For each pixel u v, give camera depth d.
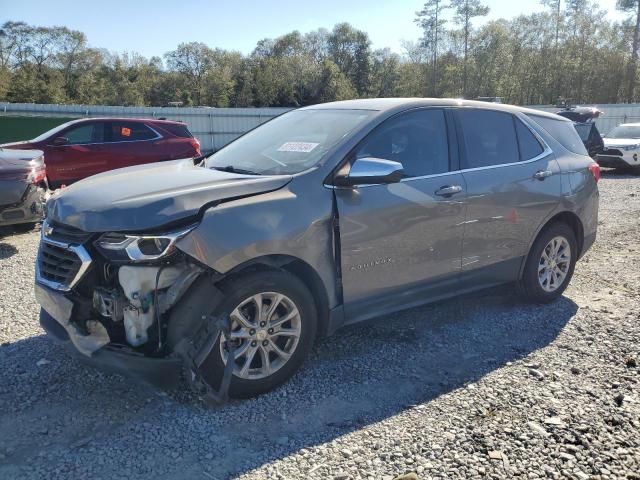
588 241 5.59
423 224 4.14
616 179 16.91
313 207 3.62
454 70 64.00
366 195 3.85
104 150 11.90
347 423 3.27
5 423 3.23
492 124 4.83
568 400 3.53
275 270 3.49
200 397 3.38
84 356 3.29
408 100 4.42
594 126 18.45
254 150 4.36
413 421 3.29
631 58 60.38
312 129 4.27
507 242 4.80
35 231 8.49
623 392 3.63
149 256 3.12
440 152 4.39
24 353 4.12
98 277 3.30
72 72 79.25
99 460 2.90
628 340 4.46
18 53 78.00
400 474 2.81
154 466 2.86
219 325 3.26
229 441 3.08
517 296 5.38
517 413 3.37
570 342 4.43
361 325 4.73
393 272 4.06
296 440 3.10
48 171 11.30
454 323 4.82
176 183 3.56
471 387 3.70
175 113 32.59
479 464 2.89
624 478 2.79
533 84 63.88
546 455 2.96
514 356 4.18
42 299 3.53
